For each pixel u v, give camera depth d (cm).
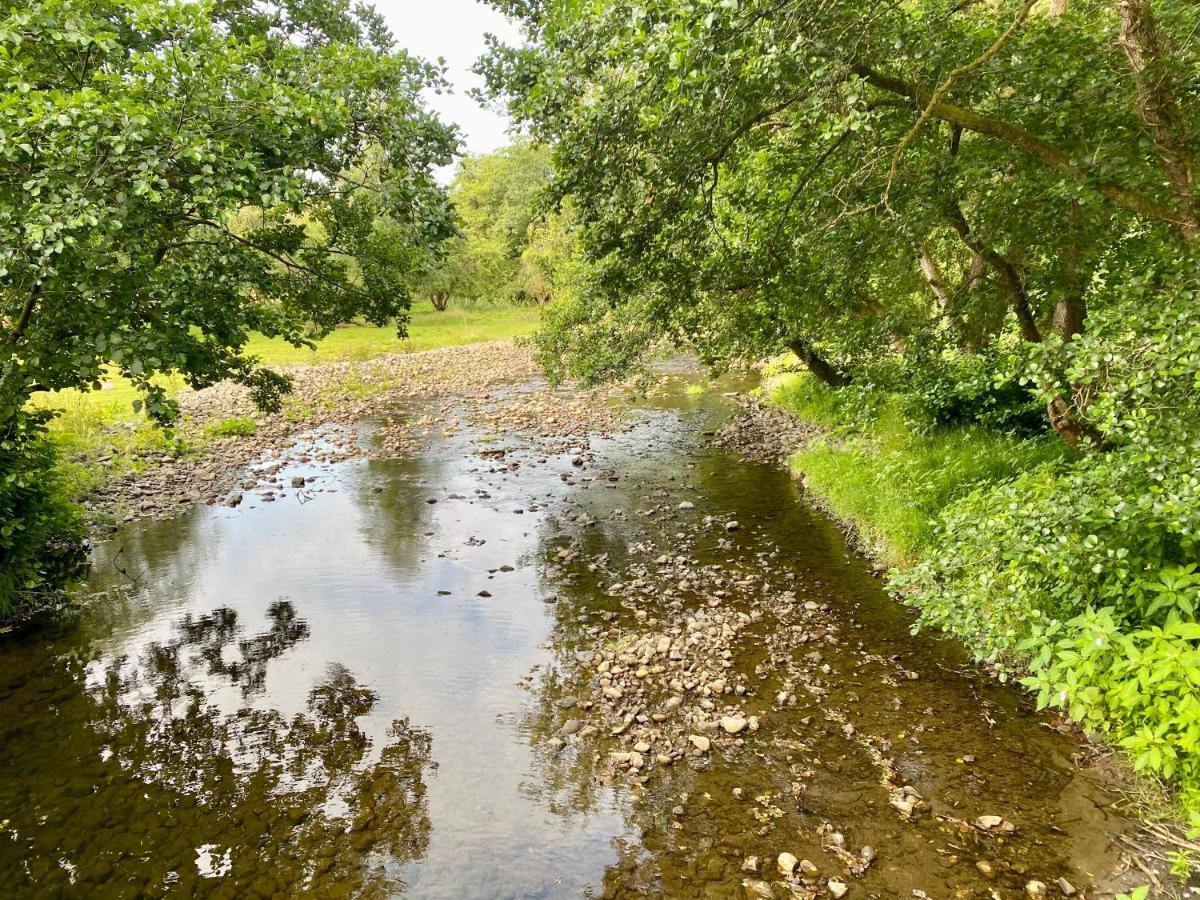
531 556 1193
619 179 651
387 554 1223
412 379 3183
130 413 2228
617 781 643
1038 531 561
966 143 693
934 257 1038
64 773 673
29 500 1058
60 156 524
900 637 862
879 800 600
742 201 834
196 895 530
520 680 819
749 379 2736
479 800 625
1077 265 720
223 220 575
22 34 562
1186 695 455
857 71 560
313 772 669
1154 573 546
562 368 1445
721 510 1358
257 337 4466
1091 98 582
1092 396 627
